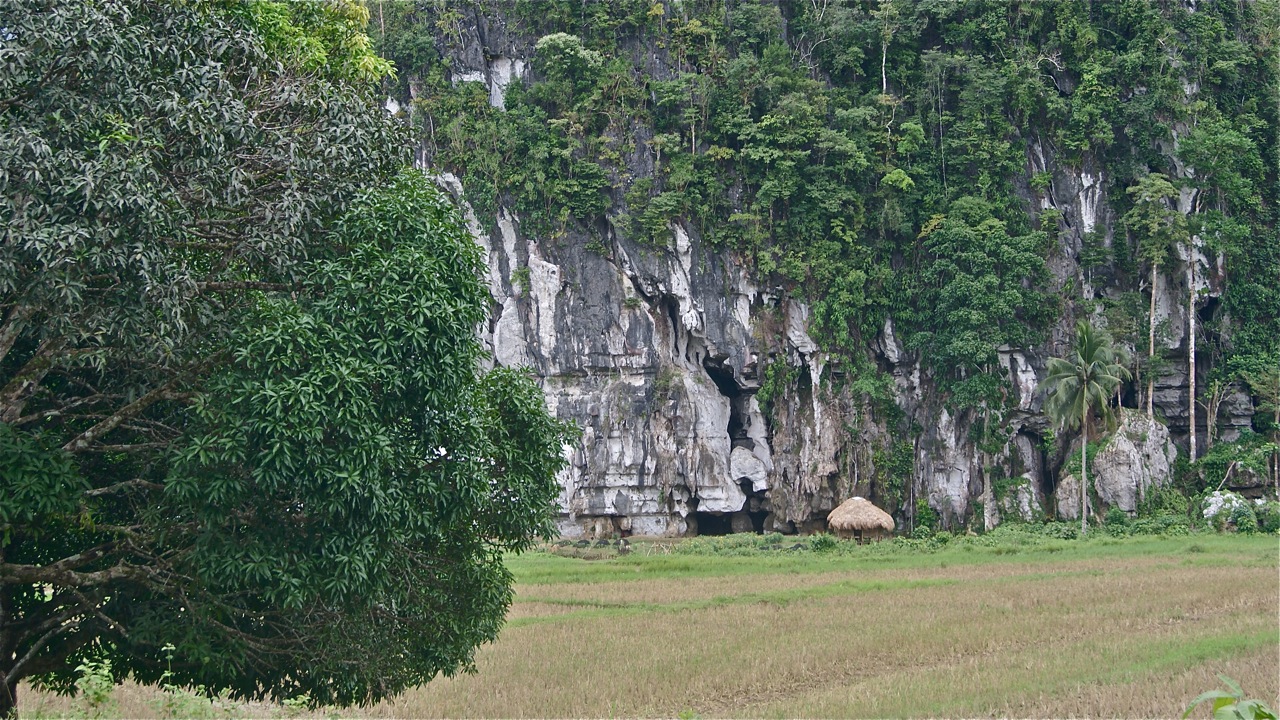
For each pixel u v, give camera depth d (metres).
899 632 26.67
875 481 66.88
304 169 14.62
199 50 14.81
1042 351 67.69
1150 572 37.72
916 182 69.81
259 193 14.55
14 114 13.13
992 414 65.44
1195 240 69.75
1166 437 66.12
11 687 14.39
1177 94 71.81
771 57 70.00
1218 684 19.81
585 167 66.12
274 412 12.82
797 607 31.55
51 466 12.99
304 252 14.33
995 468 67.06
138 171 12.80
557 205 66.56
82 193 12.46
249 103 15.27
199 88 14.30
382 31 68.25
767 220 67.38
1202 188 71.06
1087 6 73.12
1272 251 72.06
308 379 13.12
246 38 15.28
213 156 13.94
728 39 71.25
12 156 12.31
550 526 17.38
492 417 16.69
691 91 68.81
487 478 15.70
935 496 66.81
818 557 47.34
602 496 65.25
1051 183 70.62
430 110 66.81
